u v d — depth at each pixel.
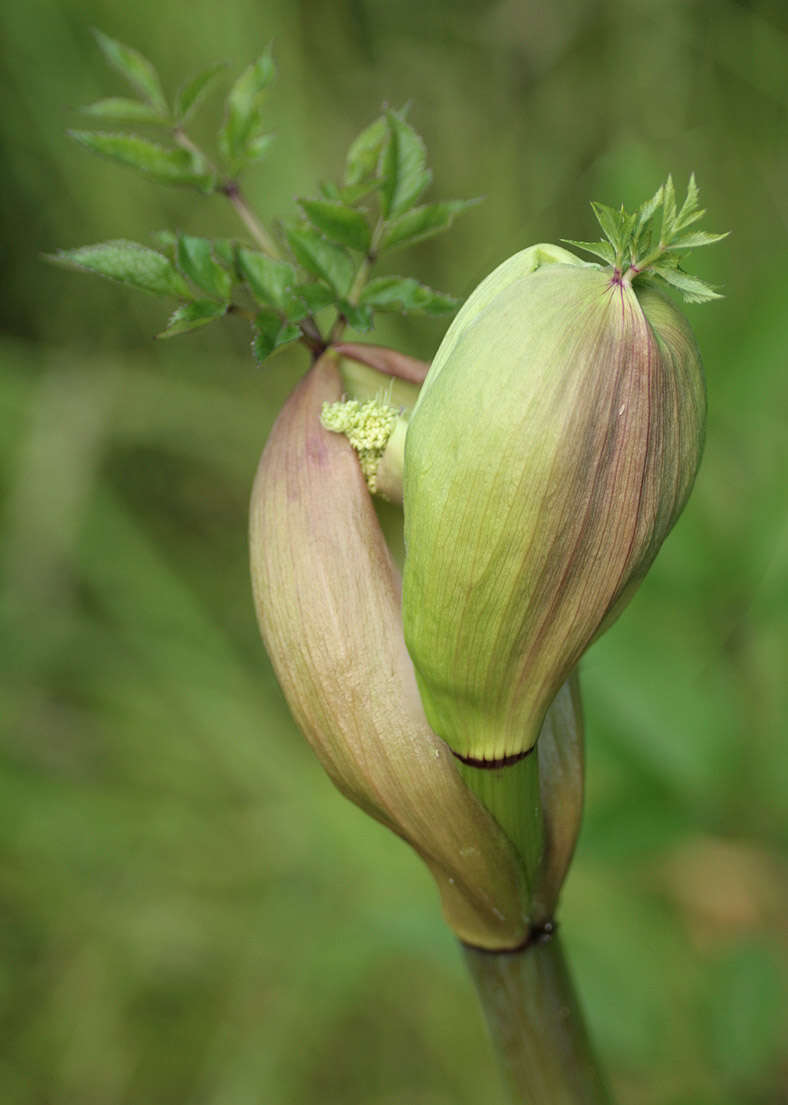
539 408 0.37
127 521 0.94
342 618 0.40
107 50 0.43
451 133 0.92
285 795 0.90
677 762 0.58
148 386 0.94
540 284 0.37
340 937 0.83
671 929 0.70
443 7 0.94
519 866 0.41
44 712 0.94
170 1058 0.85
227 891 0.89
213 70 0.43
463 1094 0.81
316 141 0.88
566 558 0.37
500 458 0.37
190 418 0.95
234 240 0.41
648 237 0.37
